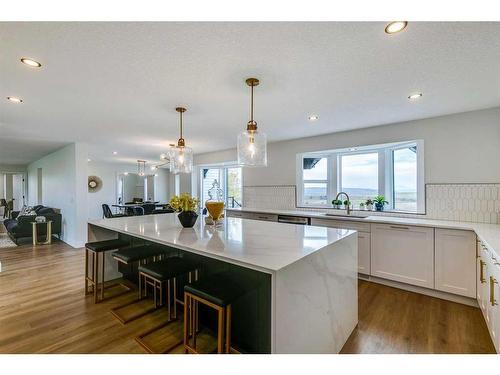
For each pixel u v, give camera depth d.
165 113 3.09
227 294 1.58
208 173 7.15
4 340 2.00
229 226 2.64
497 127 2.84
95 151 6.14
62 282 3.23
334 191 4.52
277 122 3.51
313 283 1.60
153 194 9.47
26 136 4.41
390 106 2.83
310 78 2.12
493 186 2.85
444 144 3.16
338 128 3.84
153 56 1.75
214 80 2.15
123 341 1.99
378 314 2.46
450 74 2.04
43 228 5.56
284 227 2.56
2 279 3.34
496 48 1.65
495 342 1.84
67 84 2.20
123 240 2.98
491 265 1.91
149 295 2.85
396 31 1.47
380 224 3.18
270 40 1.56
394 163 3.89
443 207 3.15
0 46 1.60
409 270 2.96
